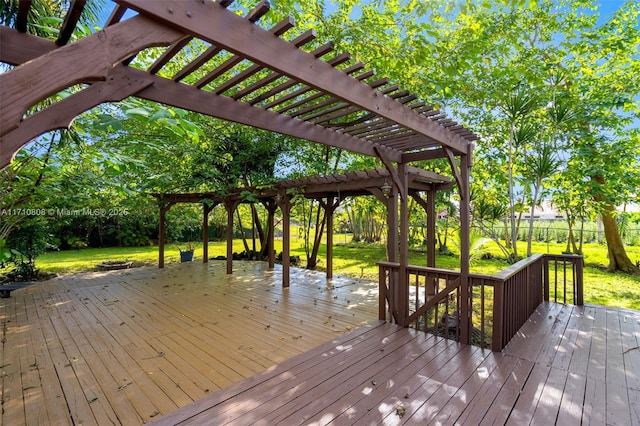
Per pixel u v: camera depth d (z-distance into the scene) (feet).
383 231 46.91
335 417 6.87
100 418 7.13
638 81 19.98
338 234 71.56
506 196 22.86
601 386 8.08
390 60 14.79
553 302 16.01
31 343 11.45
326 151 27.86
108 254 39.86
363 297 17.69
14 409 7.51
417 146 12.05
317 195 23.15
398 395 7.70
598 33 19.44
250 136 27.09
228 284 21.15
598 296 19.25
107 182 12.84
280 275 24.21
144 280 22.48
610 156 20.31
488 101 19.89
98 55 3.51
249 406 7.34
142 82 5.76
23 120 3.86
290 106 8.17
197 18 4.21
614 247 26.91
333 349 10.45
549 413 6.97
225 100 7.43
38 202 13.20
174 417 7.00
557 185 21.86
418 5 13.17
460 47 14.65
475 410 7.08
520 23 18.28
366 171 15.87
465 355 9.92
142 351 10.69
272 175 29.60
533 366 9.15
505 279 10.21
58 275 25.57
